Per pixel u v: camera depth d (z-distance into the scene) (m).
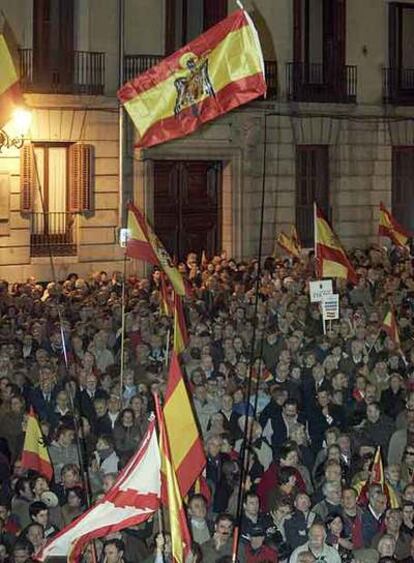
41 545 31.28
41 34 74.19
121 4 76.44
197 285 65.25
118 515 27.61
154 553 32.16
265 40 82.88
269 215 83.25
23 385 42.41
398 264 70.62
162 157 78.69
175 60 33.25
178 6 79.62
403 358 47.59
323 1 85.38
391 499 35.12
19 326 50.94
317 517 33.00
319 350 48.53
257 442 38.44
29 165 73.31
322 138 85.38
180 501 27.23
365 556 32.31
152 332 49.97
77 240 76.06
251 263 70.06
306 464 39.06
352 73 86.69
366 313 56.25
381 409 42.44
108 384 42.53
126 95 33.59
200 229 82.00
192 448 29.72
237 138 81.38
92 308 53.75
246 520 33.19
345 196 86.69
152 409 40.16
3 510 32.44
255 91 32.97
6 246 73.50
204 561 31.97
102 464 37.12
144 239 45.34
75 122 75.06
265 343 49.09
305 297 55.88
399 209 90.00
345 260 55.34
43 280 74.94
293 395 43.16
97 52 75.81
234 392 41.62
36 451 36.00
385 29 88.25
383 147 88.25
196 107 33.41
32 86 73.31
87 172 75.69
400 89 88.94
